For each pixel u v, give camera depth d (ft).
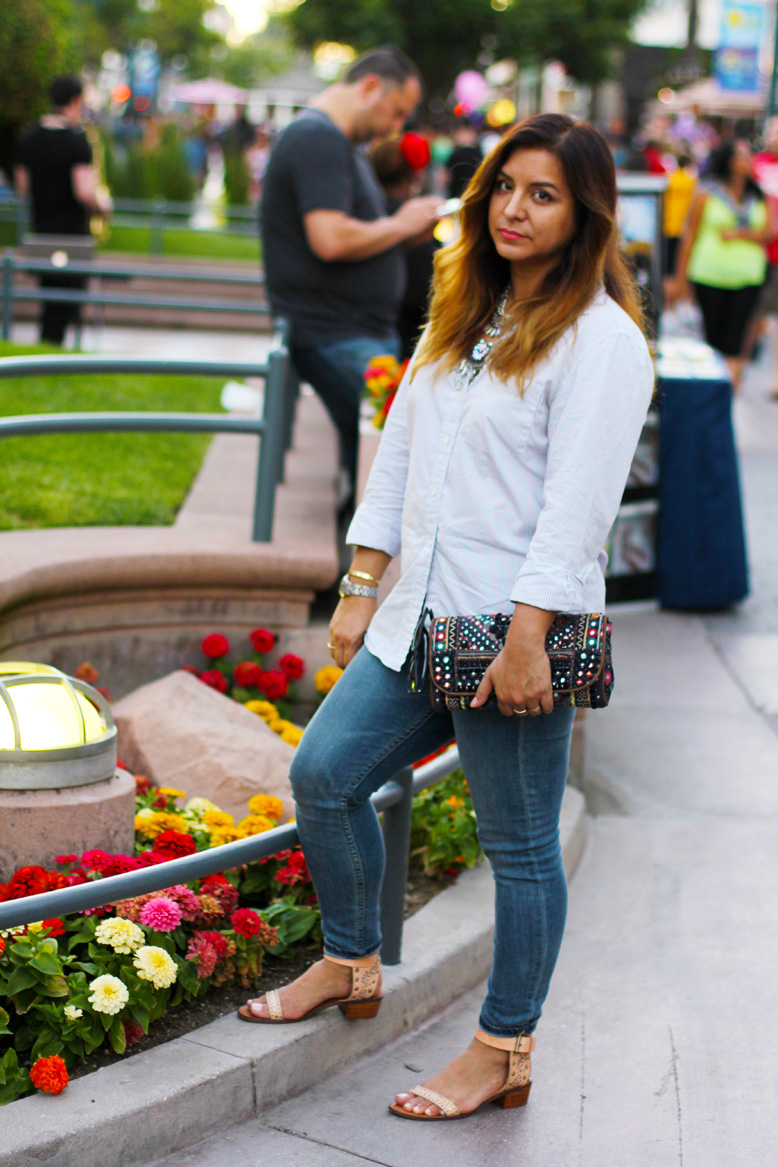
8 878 9.50
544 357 7.66
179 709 12.65
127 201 61.87
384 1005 9.65
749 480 28.19
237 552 14.08
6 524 15.46
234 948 9.48
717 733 16.01
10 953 8.43
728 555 20.43
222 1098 8.46
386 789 9.52
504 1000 8.59
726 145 34.65
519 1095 8.87
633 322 7.78
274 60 215.72
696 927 11.61
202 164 94.38
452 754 10.30
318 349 16.90
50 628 13.60
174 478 19.01
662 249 20.31
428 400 8.21
